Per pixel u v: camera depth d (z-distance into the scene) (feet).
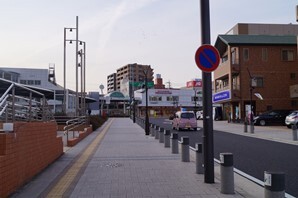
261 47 150.51
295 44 150.20
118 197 23.65
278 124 123.44
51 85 234.17
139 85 304.91
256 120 123.54
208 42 28.14
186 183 27.94
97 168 35.47
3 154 22.90
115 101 304.71
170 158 42.83
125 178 30.22
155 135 73.61
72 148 54.24
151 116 275.59
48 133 37.35
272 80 150.10
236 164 39.17
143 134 87.20
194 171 33.47
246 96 148.87
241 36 154.92
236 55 151.43
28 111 33.01
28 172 28.81
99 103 290.15
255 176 32.30
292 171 34.73
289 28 190.29
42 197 23.63
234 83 155.12
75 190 25.77
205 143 28.04
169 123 155.63
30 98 32.60
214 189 25.75
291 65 150.92
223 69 162.50
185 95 308.60
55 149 41.42
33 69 230.68
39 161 32.96
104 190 25.75
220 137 77.92
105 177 30.71
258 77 149.48
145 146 57.41
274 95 149.79
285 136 76.43
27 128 28.53
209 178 27.81
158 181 28.84
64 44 117.60
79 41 128.88
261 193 25.20
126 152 48.98
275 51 150.92
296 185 28.48
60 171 33.73
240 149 53.83
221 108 185.68
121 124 143.74
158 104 299.58
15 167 24.99
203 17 28.25
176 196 23.72
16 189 25.14
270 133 86.17
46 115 40.55
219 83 180.45
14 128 25.27
